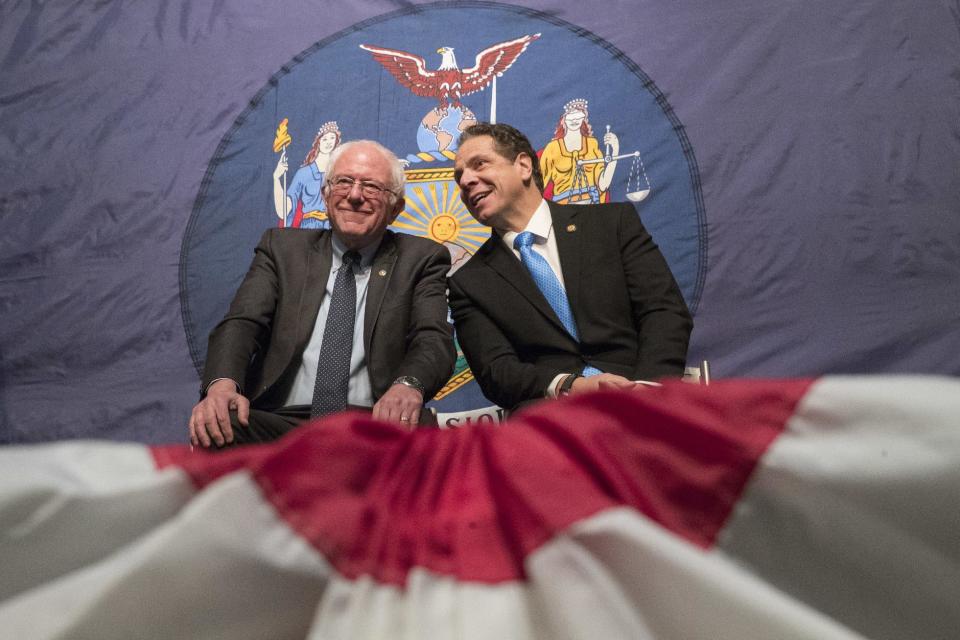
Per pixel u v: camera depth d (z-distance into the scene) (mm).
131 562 529
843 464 569
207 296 4648
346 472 645
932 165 4109
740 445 606
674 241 4289
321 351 3100
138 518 585
